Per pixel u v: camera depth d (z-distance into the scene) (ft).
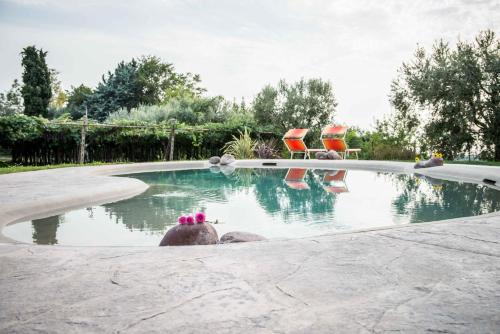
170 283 5.24
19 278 5.49
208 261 6.25
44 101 86.89
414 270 5.74
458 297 4.69
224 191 20.03
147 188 20.94
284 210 14.90
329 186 22.33
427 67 42.11
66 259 6.45
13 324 4.00
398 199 17.58
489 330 3.83
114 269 5.87
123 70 91.09
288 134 45.70
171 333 3.80
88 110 86.53
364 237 7.88
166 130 41.16
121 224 12.17
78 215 13.44
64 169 26.78
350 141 50.70
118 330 3.86
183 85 112.57
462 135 38.88
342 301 4.59
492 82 37.91
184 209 14.84
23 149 33.91
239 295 4.79
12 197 14.23
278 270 5.76
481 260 6.23
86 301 4.62
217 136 45.96
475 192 19.72
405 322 4.01
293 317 4.15
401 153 43.73
